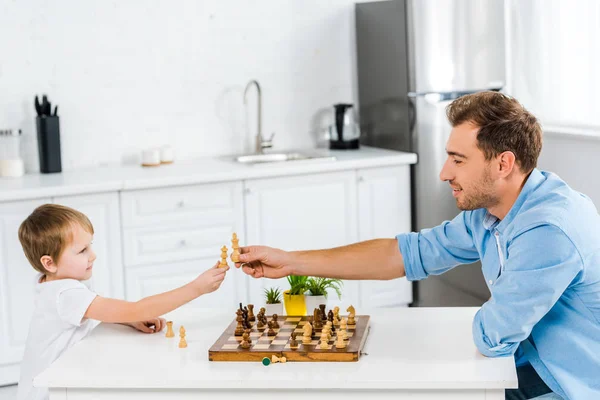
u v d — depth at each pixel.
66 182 3.73
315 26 4.59
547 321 2.02
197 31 4.39
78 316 2.19
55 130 4.01
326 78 4.65
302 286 2.34
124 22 4.25
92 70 4.23
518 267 1.92
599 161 3.71
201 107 4.46
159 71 4.35
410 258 2.30
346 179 4.14
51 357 2.24
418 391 1.81
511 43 4.36
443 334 2.10
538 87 4.18
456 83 4.15
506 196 2.06
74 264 2.30
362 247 2.34
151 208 3.81
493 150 1.98
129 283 3.81
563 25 3.97
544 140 4.04
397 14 4.22
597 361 1.96
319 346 1.95
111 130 4.30
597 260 1.95
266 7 4.49
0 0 4.02
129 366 1.93
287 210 4.05
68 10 4.14
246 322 2.13
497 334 1.91
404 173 4.26
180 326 2.22
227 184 3.92
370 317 2.25
